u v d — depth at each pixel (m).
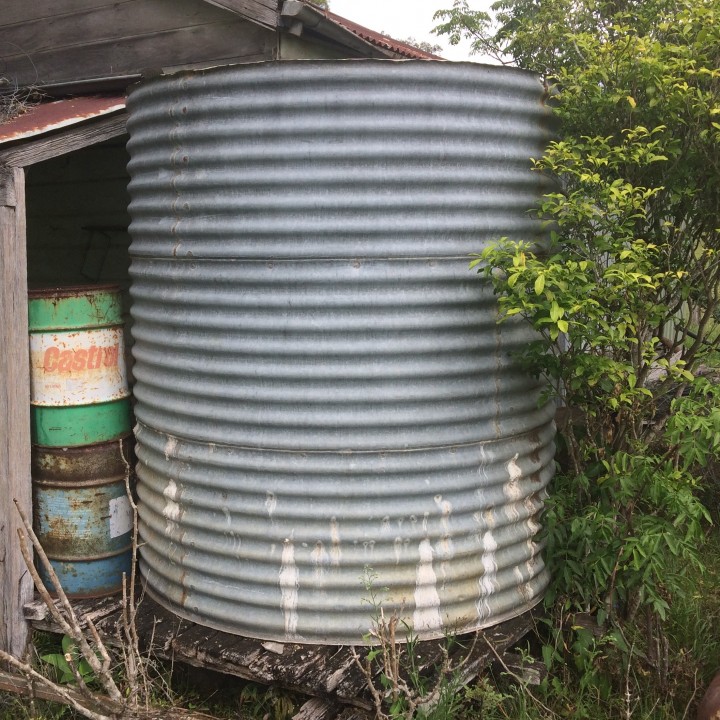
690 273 3.73
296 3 4.25
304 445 3.35
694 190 3.53
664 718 3.30
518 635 3.56
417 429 3.37
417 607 3.42
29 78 5.64
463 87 3.28
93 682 3.64
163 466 3.70
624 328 3.30
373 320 3.29
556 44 4.54
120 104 4.37
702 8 3.37
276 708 3.30
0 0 5.70
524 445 3.68
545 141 3.65
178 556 3.67
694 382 3.36
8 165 3.84
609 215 3.45
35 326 4.02
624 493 3.38
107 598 4.01
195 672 3.64
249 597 3.46
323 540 3.37
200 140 3.39
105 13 5.25
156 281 3.67
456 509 3.44
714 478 5.12
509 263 3.38
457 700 3.14
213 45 4.80
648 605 3.50
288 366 3.33
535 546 3.78
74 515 4.06
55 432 4.04
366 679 3.05
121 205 5.52
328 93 3.19
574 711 3.36
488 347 3.48
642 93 3.53
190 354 3.54
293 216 3.27
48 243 5.89
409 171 3.26
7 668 3.80
